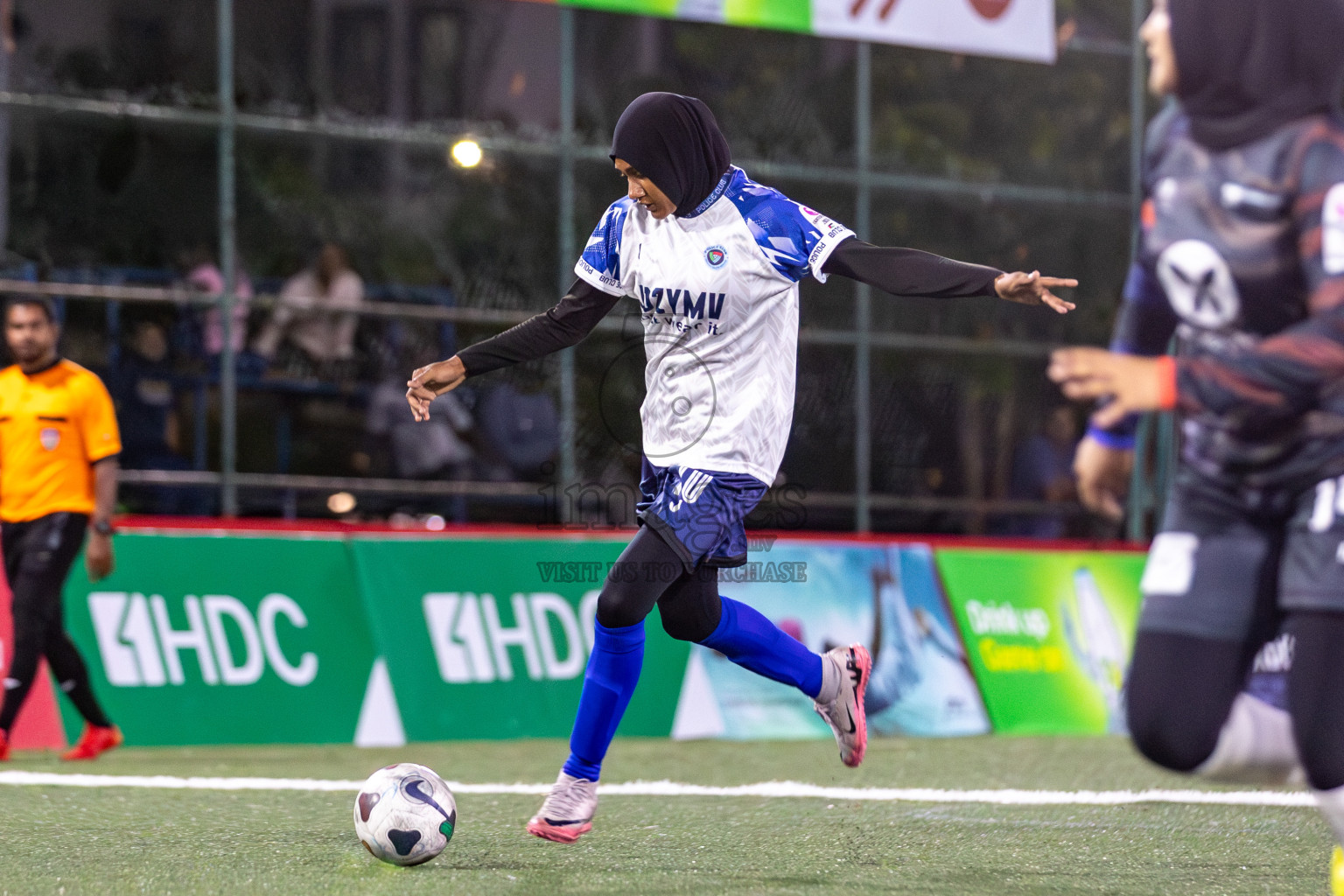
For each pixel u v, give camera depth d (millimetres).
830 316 34844
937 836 15328
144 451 32156
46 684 24734
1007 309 36562
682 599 13438
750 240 13023
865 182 35594
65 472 22734
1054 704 30906
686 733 27984
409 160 34031
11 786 19516
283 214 33312
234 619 25984
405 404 33469
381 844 12781
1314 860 13930
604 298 13750
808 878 12570
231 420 30438
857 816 16969
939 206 36250
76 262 31844
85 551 25359
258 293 33188
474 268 34312
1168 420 33625
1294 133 9789
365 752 25094
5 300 30109
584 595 28547
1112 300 37281
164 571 25734
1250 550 10352
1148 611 10578
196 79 32625
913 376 35688
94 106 30422
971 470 36062
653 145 12828
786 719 28656
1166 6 10180
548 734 27438
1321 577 9891
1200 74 9992
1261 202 9836
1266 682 10281
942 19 34000
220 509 32250
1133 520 35094
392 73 34312
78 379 23000
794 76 35688
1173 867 13445
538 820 13422
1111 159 37625
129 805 17516
